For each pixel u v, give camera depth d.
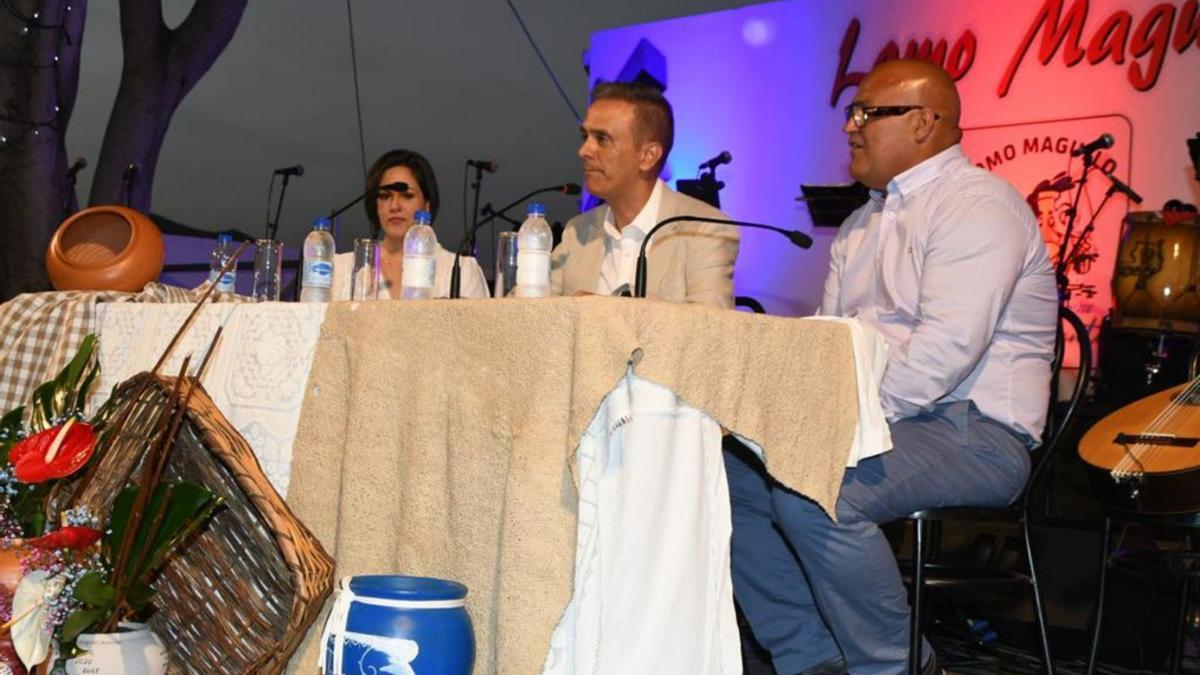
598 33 8.08
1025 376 2.68
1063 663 3.90
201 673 2.26
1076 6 6.21
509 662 1.84
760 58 7.43
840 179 7.14
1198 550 3.34
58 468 2.01
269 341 2.37
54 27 6.56
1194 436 2.80
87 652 2.02
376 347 2.15
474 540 1.96
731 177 7.48
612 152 3.36
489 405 1.97
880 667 2.45
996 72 6.48
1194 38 5.87
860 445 2.24
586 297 1.88
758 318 2.04
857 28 7.05
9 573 1.95
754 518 2.68
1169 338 4.50
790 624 2.70
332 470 2.22
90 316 2.84
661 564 1.90
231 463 2.10
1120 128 6.06
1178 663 3.24
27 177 6.62
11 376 2.86
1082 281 5.96
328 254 2.94
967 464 2.50
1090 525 4.04
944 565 2.70
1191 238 4.48
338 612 1.88
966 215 2.62
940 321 2.54
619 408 1.87
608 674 1.87
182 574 2.33
